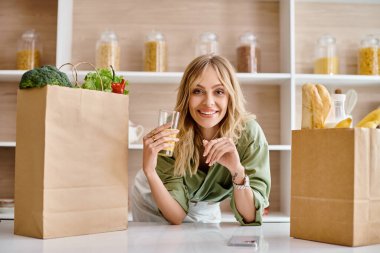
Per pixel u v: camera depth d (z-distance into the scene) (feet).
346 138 3.03
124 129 3.67
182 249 2.83
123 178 3.65
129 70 9.07
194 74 4.89
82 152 3.37
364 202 3.03
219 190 5.55
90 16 9.09
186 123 5.20
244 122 5.20
